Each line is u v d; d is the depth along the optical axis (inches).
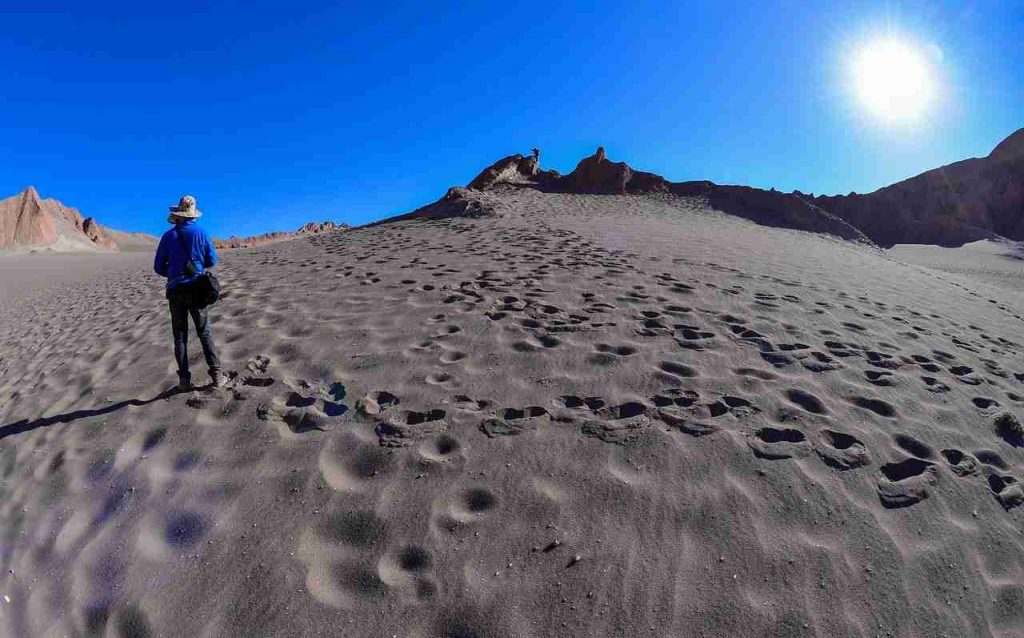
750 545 97.3
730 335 196.4
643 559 94.7
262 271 387.9
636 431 129.6
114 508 117.9
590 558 95.2
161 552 104.1
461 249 403.2
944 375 181.3
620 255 359.3
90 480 128.9
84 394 178.9
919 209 2645.2
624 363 167.3
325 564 98.0
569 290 257.3
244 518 110.0
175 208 165.9
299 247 570.3
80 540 110.0
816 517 104.5
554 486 112.7
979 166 2815.0
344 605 89.6
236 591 93.9
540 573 93.0
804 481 113.3
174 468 128.8
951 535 103.8
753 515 103.9
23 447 151.4
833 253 629.3
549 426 134.1
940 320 278.4
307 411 146.7
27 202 2650.1
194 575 97.9
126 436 145.1
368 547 101.2
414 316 222.2
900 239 2410.2
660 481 112.7
